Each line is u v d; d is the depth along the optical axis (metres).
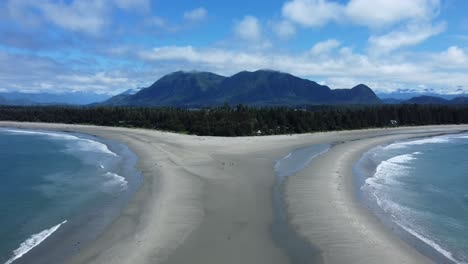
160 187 35.06
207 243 22.53
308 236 23.62
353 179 40.00
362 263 20.09
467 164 53.31
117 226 25.55
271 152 59.62
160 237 23.22
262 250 21.73
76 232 25.05
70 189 36.75
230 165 46.59
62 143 80.19
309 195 32.53
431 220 28.06
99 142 80.56
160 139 78.00
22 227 26.34
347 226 25.20
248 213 27.92
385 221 27.20
